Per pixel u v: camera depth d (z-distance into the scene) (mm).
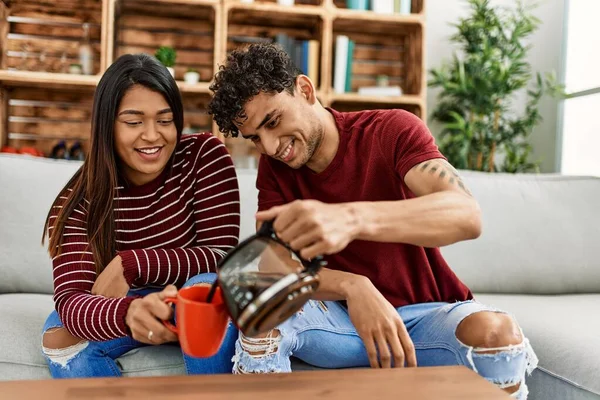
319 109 1355
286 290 760
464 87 3549
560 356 1351
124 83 1280
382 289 1372
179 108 1354
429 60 3963
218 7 3283
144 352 1343
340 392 827
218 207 1442
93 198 1323
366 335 1116
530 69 4043
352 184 1367
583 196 2125
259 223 1435
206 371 1233
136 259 1275
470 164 3807
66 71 3463
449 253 1982
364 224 928
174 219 1458
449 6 3957
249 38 3639
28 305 1573
